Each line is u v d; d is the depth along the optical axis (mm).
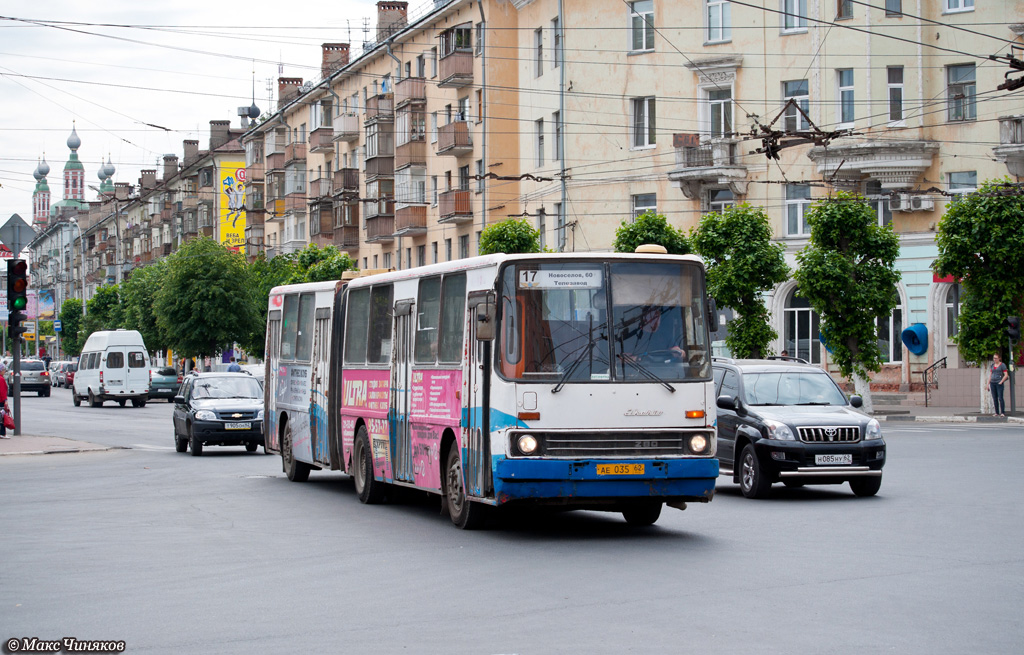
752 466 17719
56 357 133375
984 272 37219
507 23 55031
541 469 12945
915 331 42750
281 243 84375
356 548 12898
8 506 17516
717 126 46094
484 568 11352
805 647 7734
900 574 10633
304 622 8836
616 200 48406
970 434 31094
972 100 41875
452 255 58719
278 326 23094
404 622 8789
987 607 9086
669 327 13656
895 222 43188
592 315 13453
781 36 44438
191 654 7805
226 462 26453
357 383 18500
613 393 13234
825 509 16094
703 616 8797
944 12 42031
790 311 45406
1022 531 13508
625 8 48031
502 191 54969
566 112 50031
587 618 8797
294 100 79250
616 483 13125
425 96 61344
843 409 18094
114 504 17703
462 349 14359
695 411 13477
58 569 11547
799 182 39531
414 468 15977
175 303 68688
